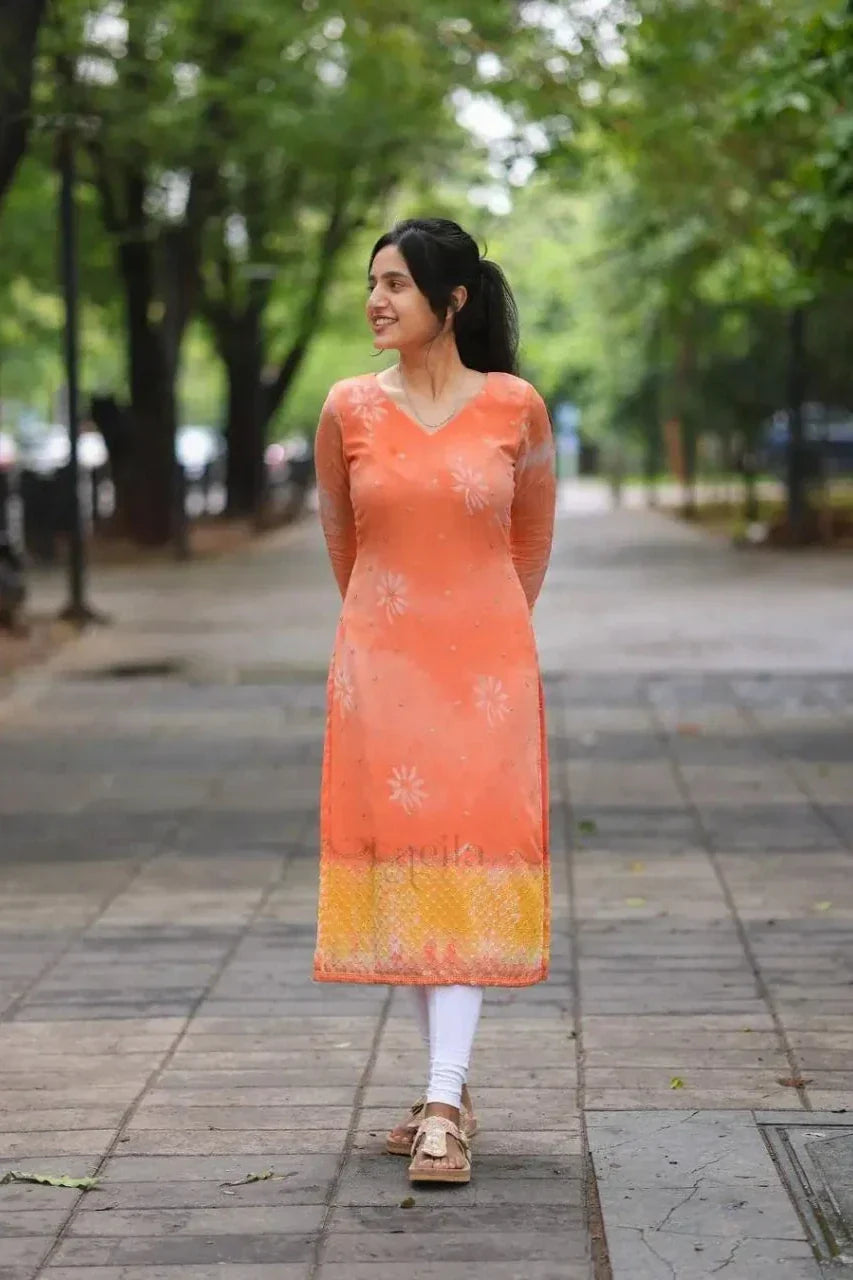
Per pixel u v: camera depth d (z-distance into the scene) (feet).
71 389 67.97
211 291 126.72
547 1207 16.20
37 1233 15.80
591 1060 20.26
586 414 210.38
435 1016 17.17
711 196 63.41
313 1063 20.39
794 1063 20.04
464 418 17.16
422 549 17.04
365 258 139.33
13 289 135.74
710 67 56.24
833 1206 15.89
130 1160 17.52
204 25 75.25
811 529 100.99
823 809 34.63
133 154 72.84
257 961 24.76
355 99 79.61
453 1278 14.79
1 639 62.69
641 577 84.99
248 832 33.63
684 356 123.34
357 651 17.17
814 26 39.60
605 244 117.70
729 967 24.00
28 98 42.91
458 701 17.10
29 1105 19.12
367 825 17.16
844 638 61.26
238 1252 15.37
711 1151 17.25
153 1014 22.35
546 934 17.43
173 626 67.62
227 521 129.90
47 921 27.22
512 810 17.11
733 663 55.93
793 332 99.71
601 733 44.32
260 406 131.03
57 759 41.75
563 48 59.98
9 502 100.68
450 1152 16.69
